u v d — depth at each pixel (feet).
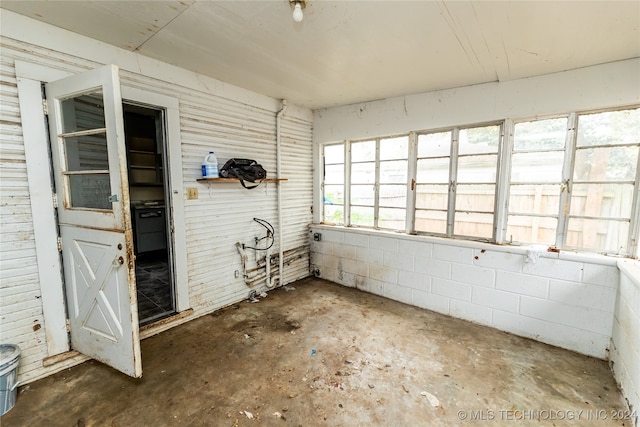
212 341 8.23
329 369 7.01
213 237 9.89
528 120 8.52
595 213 7.72
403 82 9.20
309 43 6.82
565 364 7.23
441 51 6.98
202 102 9.16
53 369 6.76
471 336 8.58
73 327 7.03
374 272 11.77
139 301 10.46
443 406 5.84
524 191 8.70
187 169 8.96
